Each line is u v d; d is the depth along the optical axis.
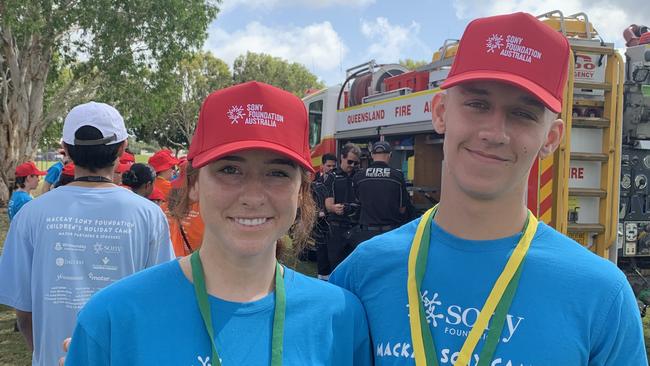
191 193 1.48
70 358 1.30
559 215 4.20
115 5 16.25
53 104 18.03
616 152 4.45
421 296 1.45
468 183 1.41
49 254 2.21
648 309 5.63
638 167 4.98
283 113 1.38
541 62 1.39
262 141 1.32
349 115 7.12
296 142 1.38
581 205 4.46
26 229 2.26
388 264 1.54
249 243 1.32
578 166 4.45
